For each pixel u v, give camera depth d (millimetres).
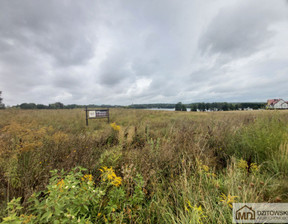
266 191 1815
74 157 2383
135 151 2994
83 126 7609
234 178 2000
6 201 1534
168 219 1548
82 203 1233
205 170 2322
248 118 6035
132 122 9094
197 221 1322
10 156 2281
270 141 2775
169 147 3090
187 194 1794
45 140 3404
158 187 2027
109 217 1354
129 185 1853
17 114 10875
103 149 3342
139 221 1543
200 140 3498
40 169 2119
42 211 1084
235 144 3375
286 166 2174
